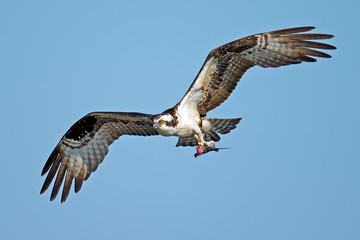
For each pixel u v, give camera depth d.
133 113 14.67
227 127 14.59
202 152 13.98
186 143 15.17
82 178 15.25
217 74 13.52
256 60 13.48
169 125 13.83
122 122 15.11
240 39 13.09
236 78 13.70
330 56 12.89
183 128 13.99
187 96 13.86
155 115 14.30
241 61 13.49
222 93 13.88
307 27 12.89
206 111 14.19
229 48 13.12
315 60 12.95
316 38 12.86
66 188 15.17
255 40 13.15
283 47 13.09
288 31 12.98
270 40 13.12
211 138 14.80
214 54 13.09
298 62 13.09
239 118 14.33
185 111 14.05
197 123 14.14
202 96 13.90
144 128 15.06
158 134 15.12
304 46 12.93
